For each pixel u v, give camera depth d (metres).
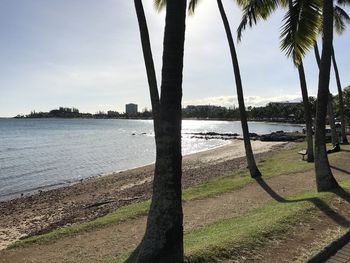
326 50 11.79
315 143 11.98
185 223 10.68
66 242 9.66
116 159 43.09
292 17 13.12
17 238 13.63
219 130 114.12
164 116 5.87
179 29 5.86
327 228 8.03
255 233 7.50
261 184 15.65
